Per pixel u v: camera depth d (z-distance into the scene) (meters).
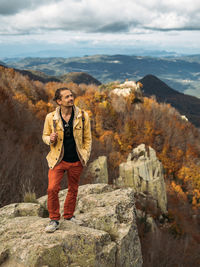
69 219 3.43
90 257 2.83
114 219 3.61
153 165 22.12
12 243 2.88
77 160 3.00
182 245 15.59
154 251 12.88
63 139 2.84
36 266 2.50
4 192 7.57
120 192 4.44
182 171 30.78
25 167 9.19
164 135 32.91
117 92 38.81
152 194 20.64
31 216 3.93
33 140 13.22
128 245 3.48
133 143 30.44
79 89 37.34
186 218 22.08
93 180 16.41
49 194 2.96
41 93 29.92
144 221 15.79
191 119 88.81
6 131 12.10
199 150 34.59
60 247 2.70
